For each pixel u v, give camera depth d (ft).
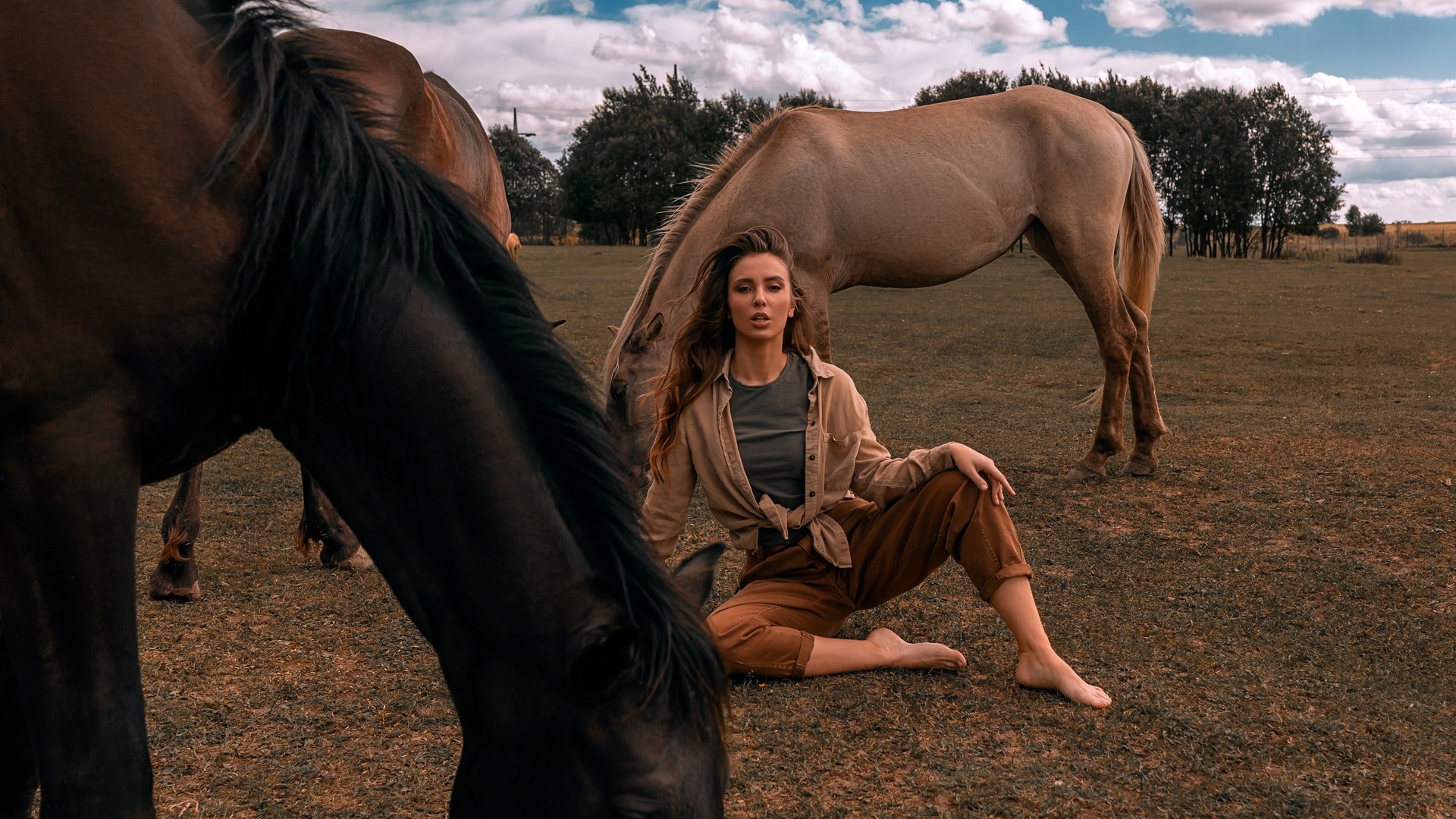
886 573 7.84
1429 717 7.08
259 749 6.56
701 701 3.37
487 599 3.58
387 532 3.91
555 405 3.73
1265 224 125.18
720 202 14.03
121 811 3.79
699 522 12.89
